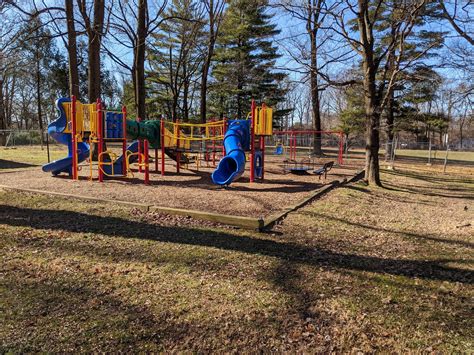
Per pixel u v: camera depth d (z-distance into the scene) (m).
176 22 29.39
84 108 10.62
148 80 36.28
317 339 2.81
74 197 7.67
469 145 55.12
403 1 10.72
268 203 7.67
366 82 11.16
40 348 2.58
